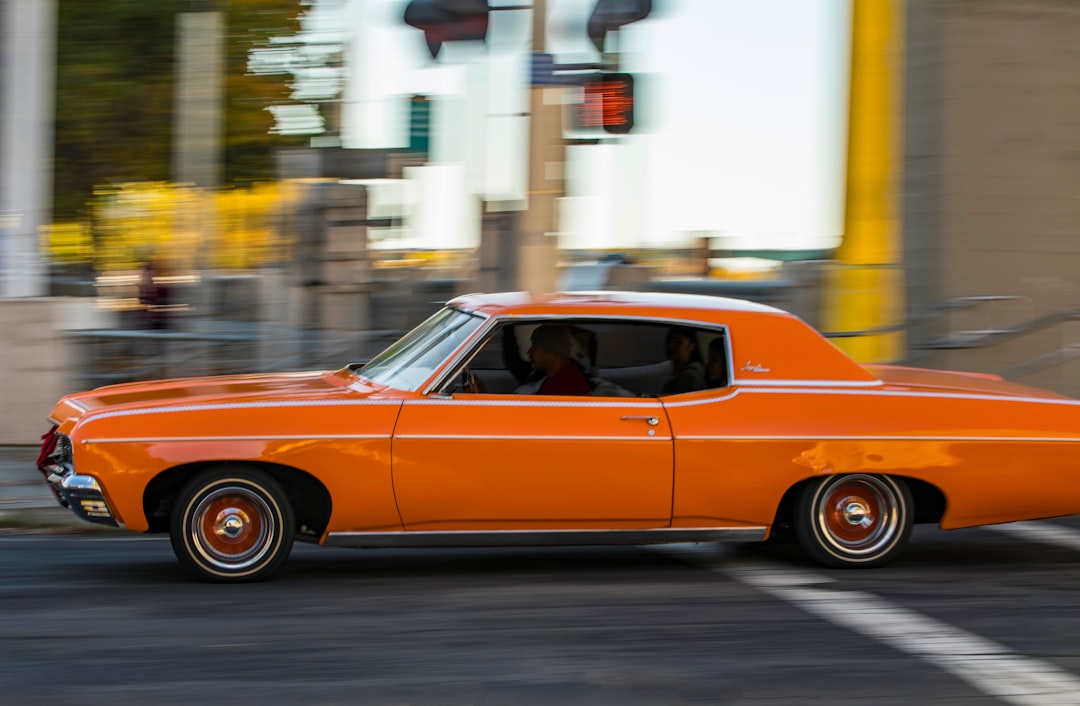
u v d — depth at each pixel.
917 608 6.84
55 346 12.16
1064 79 13.18
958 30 13.05
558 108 13.22
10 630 6.14
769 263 15.00
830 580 7.44
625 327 7.45
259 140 26.06
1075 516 9.80
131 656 5.75
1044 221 13.27
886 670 5.73
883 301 13.70
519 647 5.98
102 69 24.23
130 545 8.31
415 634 6.16
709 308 7.64
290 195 13.08
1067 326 13.26
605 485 7.11
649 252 14.93
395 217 13.38
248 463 6.97
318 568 7.61
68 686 5.32
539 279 13.32
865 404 7.47
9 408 12.09
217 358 12.79
